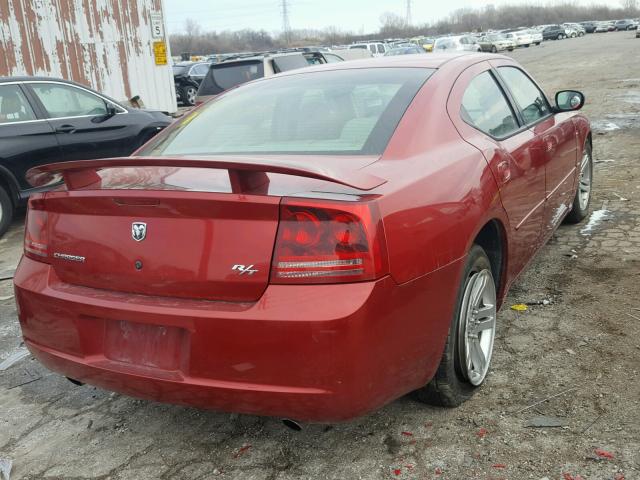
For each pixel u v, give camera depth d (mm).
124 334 2383
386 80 3080
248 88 3484
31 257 2672
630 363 3039
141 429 2846
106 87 12891
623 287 3932
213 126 3158
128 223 2312
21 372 3482
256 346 2107
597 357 3121
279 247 2094
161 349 2305
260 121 3035
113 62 12969
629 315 3545
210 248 2172
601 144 8812
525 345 3301
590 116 11625
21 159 6773
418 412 2771
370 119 2779
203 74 25703
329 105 2977
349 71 3295
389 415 2762
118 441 2768
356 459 2508
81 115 7531
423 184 2434
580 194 5148
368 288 2078
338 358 2061
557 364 3088
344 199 2104
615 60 26719
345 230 2059
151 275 2271
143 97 13680
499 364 3133
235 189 2125
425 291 2330
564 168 4238
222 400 2217
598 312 3615
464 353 2695
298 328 2055
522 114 3799
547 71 24062
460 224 2533
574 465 2361
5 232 6781
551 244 4832
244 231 2131
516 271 3379
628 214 5441
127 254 2316
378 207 2156
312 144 2732
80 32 12328
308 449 2598
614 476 2287
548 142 3824
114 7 12883
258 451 2615
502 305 3457
